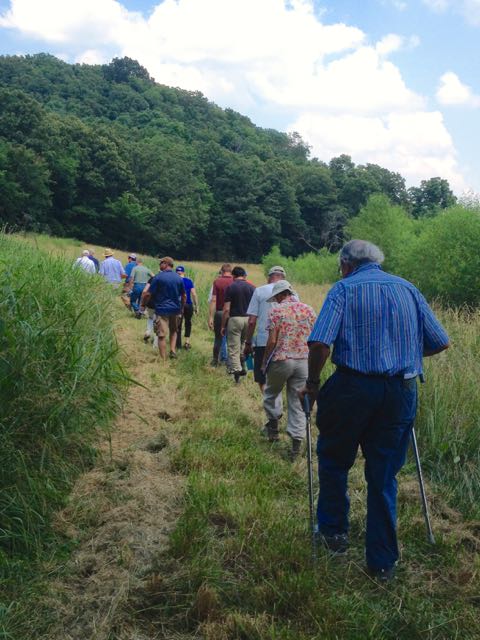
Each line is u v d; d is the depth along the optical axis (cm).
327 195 11944
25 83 15362
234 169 10719
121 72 17750
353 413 340
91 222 8725
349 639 286
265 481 464
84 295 672
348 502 368
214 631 284
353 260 369
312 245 11656
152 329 1089
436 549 373
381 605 315
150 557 345
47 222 7788
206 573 327
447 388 596
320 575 333
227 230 10419
